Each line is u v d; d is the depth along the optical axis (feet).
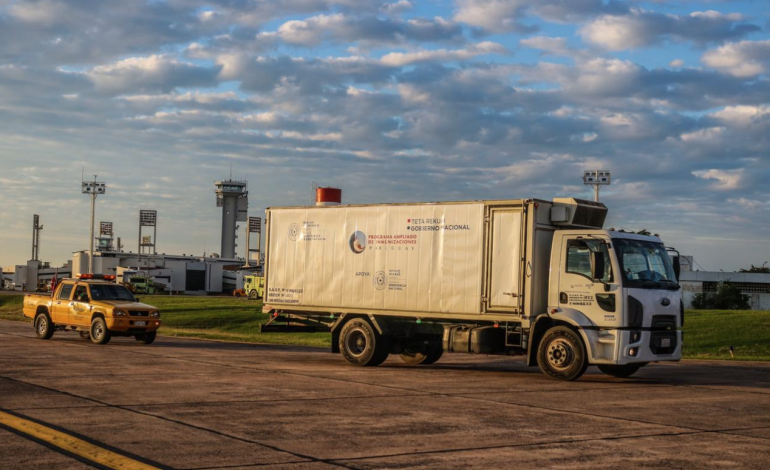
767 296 264.93
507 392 46.68
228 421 33.76
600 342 53.57
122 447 27.81
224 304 193.47
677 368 69.72
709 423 36.32
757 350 98.53
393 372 58.75
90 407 36.91
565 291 55.11
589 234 54.70
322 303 66.39
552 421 35.70
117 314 82.07
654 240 57.16
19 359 61.82
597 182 202.49
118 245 442.09
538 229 56.39
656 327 55.06
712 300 252.62
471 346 58.75
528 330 56.39
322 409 37.78
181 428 31.81
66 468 24.45
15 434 29.78
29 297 91.91
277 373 54.80
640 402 43.47
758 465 27.07
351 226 65.26
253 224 482.28
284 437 30.35
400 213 62.54
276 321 69.46
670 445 30.50
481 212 58.39
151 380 48.75
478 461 26.81
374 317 63.52
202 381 48.70
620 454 28.48
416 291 61.05
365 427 32.99
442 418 35.86
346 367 62.23
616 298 53.01
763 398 46.57
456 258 59.31
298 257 68.23
